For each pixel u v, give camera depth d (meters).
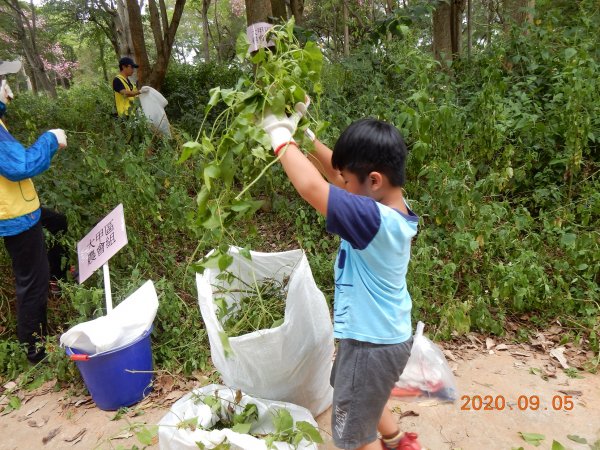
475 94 4.50
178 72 9.25
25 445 2.36
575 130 3.62
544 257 3.37
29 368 2.93
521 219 3.36
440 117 3.60
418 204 3.49
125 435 2.33
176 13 7.76
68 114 9.09
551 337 2.95
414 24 5.97
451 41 6.88
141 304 2.59
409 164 3.78
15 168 2.56
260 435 2.04
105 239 2.79
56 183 3.70
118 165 4.57
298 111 1.61
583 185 3.88
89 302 2.94
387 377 1.62
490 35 5.91
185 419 1.92
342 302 1.65
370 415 1.66
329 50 10.62
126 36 13.41
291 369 2.06
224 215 1.61
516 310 3.17
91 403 2.64
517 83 4.57
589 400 2.40
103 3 14.23
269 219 4.41
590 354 2.78
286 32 1.77
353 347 1.64
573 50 4.02
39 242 2.83
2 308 3.38
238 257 2.38
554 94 4.30
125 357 2.45
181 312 3.24
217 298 2.30
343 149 1.53
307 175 1.42
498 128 3.73
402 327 1.64
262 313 2.21
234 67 8.81
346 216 1.41
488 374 2.64
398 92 4.98
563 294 3.05
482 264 3.33
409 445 1.86
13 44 20.95
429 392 2.32
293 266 2.43
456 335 3.01
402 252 1.55
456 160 3.85
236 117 1.56
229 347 1.82
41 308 2.90
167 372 2.70
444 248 3.35
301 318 2.00
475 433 2.21
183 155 1.60
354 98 5.05
